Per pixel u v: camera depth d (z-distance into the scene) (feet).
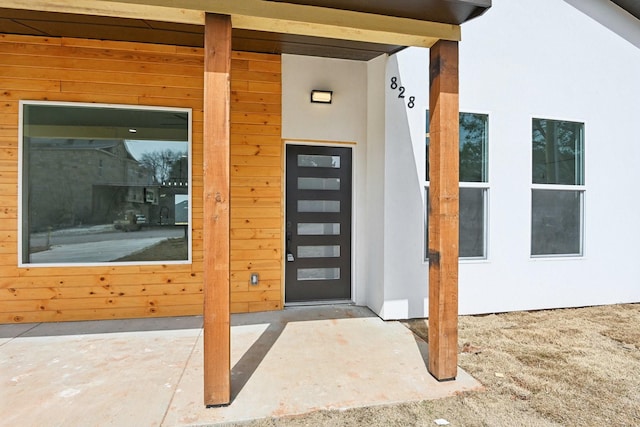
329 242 14.02
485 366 8.78
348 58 13.44
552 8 13.85
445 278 7.98
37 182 11.65
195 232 12.50
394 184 12.27
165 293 12.33
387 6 7.16
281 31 7.47
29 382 7.72
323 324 11.66
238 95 12.84
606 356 9.41
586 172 14.23
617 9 14.58
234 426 6.35
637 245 14.76
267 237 13.08
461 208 12.99
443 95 7.94
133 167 12.21
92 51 11.84
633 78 14.79
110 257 12.05
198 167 12.51
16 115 11.45
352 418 6.60
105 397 7.16
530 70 13.61
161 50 12.26
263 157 13.05
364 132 13.91
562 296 13.85
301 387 7.64
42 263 11.66
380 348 9.77
